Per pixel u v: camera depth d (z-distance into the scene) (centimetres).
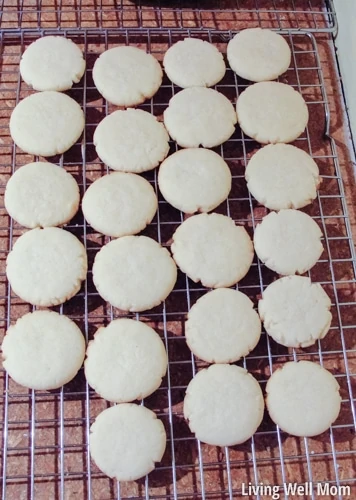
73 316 42
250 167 44
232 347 40
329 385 39
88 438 38
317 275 44
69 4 50
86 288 41
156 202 43
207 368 40
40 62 46
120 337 39
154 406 41
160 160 44
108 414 38
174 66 47
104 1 51
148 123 45
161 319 43
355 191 47
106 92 46
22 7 50
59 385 38
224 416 38
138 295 40
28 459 39
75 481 39
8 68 48
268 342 41
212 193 43
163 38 50
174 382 41
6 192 43
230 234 42
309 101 50
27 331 39
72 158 46
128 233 42
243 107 46
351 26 48
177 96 46
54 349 39
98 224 42
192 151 44
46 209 42
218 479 39
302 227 43
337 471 39
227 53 48
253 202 46
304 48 51
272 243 42
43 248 41
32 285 40
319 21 52
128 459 37
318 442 41
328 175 47
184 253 41
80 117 45
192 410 38
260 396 39
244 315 40
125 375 38
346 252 45
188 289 42
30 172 43
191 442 40
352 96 48
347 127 49
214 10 51
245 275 44
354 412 40
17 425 40
